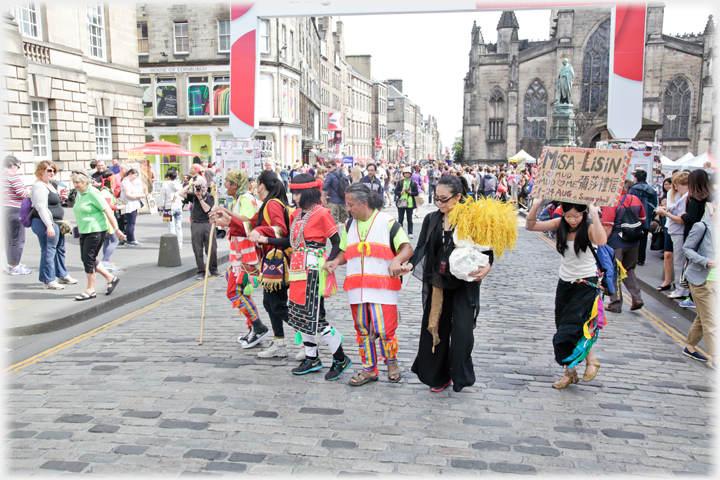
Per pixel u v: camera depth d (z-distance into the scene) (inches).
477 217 161.9
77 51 772.6
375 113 3432.6
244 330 252.2
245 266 210.1
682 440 149.0
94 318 273.3
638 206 279.7
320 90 2082.9
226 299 315.3
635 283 284.2
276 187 201.0
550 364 207.8
